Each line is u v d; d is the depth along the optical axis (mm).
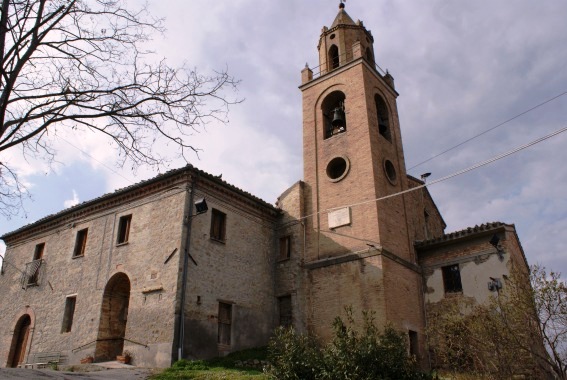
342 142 23516
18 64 7598
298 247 22328
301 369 11242
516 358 10875
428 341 20047
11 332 22766
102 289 19703
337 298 20188
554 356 10109
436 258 21547
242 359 17609
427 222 26672
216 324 18484
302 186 23812
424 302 21156
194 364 16031
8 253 25953
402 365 10898
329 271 20891
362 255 20094
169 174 19484
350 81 24734
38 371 13688
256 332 20297
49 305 21703
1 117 7188
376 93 25328
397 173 24141
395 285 19719
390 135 25219
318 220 22484
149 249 19000
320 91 25797
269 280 22078
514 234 20312
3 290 24781
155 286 17953
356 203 20984
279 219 23719
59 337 20250
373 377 10320
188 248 18172
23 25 7898
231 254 20328
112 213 21469
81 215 22875
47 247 23812
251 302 20562
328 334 19797
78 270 21312
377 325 18438
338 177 22953
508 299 12008
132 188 20641
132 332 17844
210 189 20297
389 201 22156
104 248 20766
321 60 27719
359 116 23406
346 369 10531
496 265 19375
